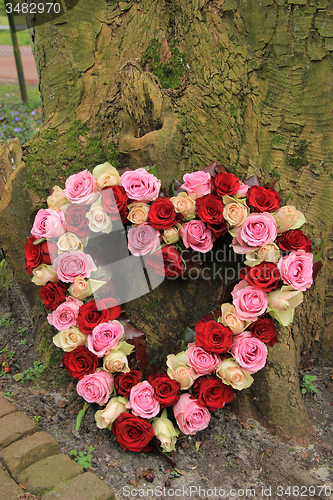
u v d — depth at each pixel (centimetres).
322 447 188
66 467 157
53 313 178
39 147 218
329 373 231
